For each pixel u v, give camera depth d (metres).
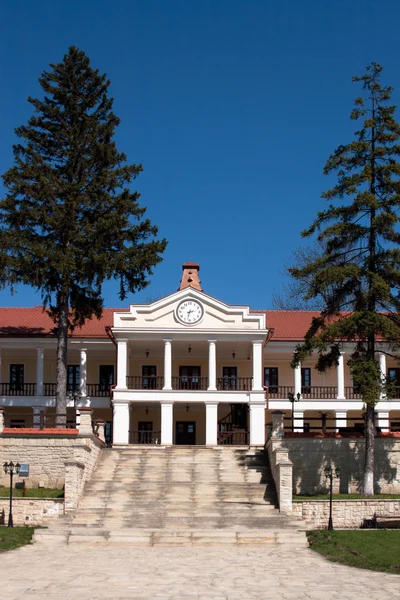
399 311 31.75
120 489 29.95
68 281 36.72
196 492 29.81
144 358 46.81
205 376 46.44
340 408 44.41
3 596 16.17
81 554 22.69
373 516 28.23
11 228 37.06
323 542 24.23
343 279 31.11
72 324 43.56
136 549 23.88
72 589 17.09
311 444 33.19
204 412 46.03
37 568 20.00
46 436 31.94
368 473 31.34
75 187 37.81
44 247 36.97
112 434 41.69
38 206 37.72
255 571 20.00
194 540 24.89
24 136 39.12
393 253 31.12
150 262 38.03
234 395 40.78
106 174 38.75
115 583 17.98
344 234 32.19
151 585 17.80
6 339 44.69
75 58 40.12
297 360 32.31
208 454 34.56
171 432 40.28
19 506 27.66
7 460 31.92
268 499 29.23
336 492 32.91
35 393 46.03
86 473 30.56
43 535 25.05
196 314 41.56
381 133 32.09
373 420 31.81
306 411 46.75
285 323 48.66
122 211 38.03
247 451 35.12
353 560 21.52
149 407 45.56
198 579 18.69
